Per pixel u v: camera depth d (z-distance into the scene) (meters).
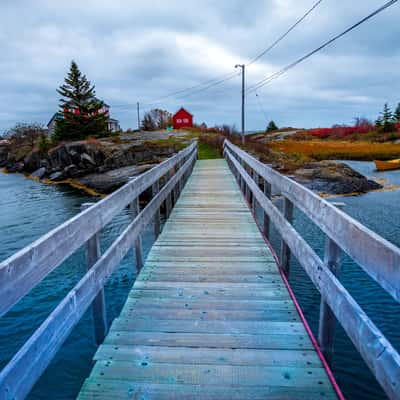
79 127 32.34
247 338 2.10
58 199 15.17
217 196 6.84
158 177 4.11
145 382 1.71
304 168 16.34
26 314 4.87
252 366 1.83
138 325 2.26
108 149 21.47
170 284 2.90
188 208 5.81
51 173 23.55
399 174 18.38
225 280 2.98
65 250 1.54
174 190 6.02
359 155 26.50
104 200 2.16
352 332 1.35
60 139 32.50
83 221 1.78
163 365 1.85
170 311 2.45
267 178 3.57
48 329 1.29
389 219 9.49
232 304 2.55
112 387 1.68
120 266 6.19
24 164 31.17
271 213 3.21
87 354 3.82
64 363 3.68
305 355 1.93
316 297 5.00
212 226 4.70
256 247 3.85
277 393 1.64
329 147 31.03
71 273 6.13
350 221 1.42
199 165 12.96
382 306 4.80
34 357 1.18
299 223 8.79
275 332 2.17
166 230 4.53
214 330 2.19
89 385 1.70
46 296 5.35
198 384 1.70
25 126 49.94
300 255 2.17
